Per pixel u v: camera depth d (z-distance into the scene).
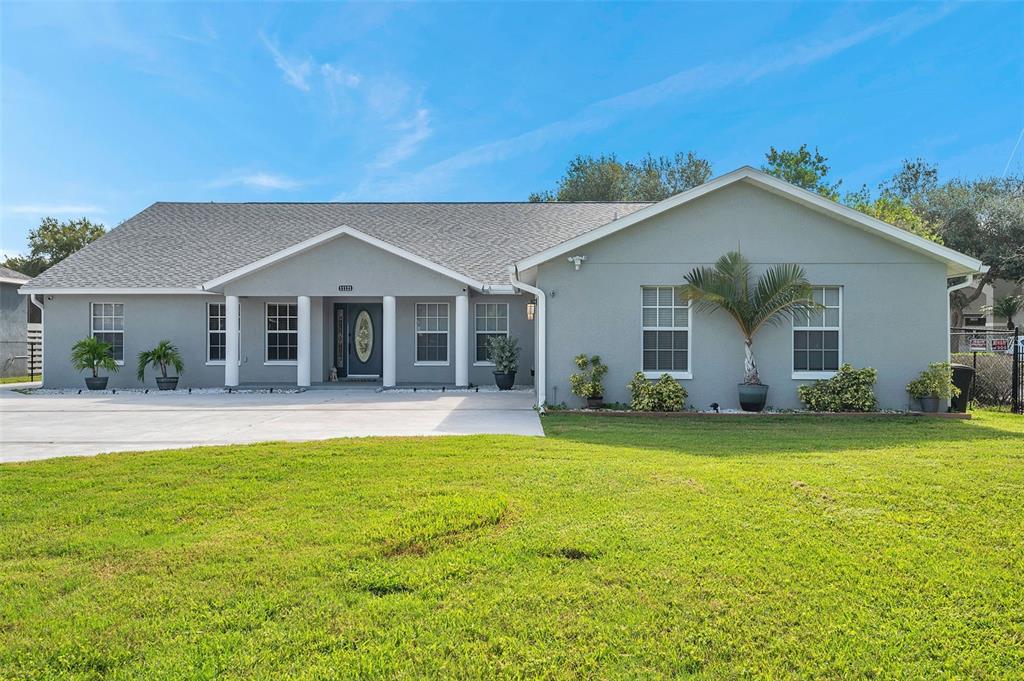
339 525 4.55
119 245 20.34
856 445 7.90
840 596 3.38
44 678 2.69
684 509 4.83
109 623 3.14
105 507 5.07
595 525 4.48
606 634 3.01
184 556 4.01
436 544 4.14
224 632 3.05
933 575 3.64
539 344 12.52
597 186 44.12
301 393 16.39
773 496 5.14
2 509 5.03
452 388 17.09
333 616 3.21
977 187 34.31
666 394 11.66
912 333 12.02
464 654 2.86
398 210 22.55
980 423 10.49
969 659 2.81
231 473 6.20
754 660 2.81
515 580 3.61
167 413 12.20
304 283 17.27
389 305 17.17
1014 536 4.21
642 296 12.43
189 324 18.44
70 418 11.45
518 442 7.96
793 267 11.70
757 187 12.21
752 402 11.77
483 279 17.55
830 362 12.22
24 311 27.30
